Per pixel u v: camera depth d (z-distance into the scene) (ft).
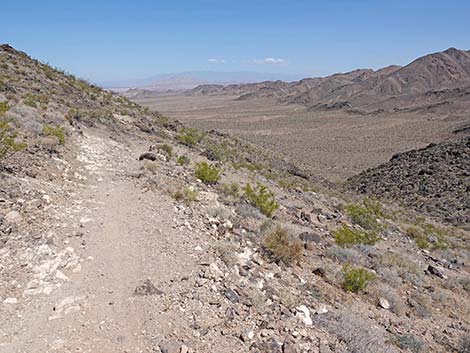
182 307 23.06
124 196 39.01
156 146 67.15
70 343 19.22
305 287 30.86
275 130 458.09
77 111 72.43
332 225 58.29
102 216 33.17
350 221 66.74
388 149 321.52
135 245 29.22
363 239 51.44
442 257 62.34
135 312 21.95
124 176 45.32
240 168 80.74
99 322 20.88
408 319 32.96
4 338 18.90
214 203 43.78
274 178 88.38
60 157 45.60
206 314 22.94
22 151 41.73
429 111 604.90
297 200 70.85
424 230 83.20
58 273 24.14
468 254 69.56
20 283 22.76
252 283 27.94
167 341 20.11
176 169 54.54
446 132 380.37
